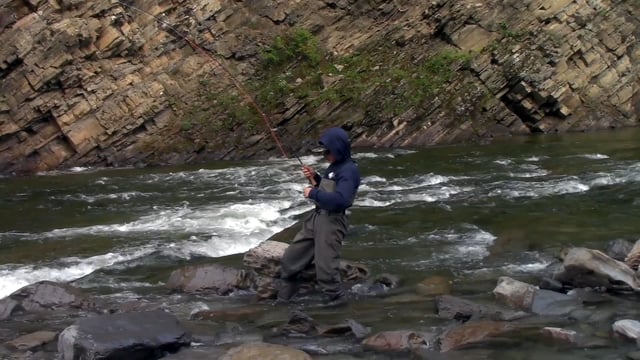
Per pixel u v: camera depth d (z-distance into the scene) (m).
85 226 12.58
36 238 11.68
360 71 25.19
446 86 24.47
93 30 23.34
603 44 26.45
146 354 6.14
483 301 7.33
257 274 8.28
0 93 22.30
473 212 11.90
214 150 22.61
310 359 5.79
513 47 25.33
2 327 7.15
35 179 19.70
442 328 6.65
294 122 23.48
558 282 7.62
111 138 22.48
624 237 9.83
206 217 12.59
